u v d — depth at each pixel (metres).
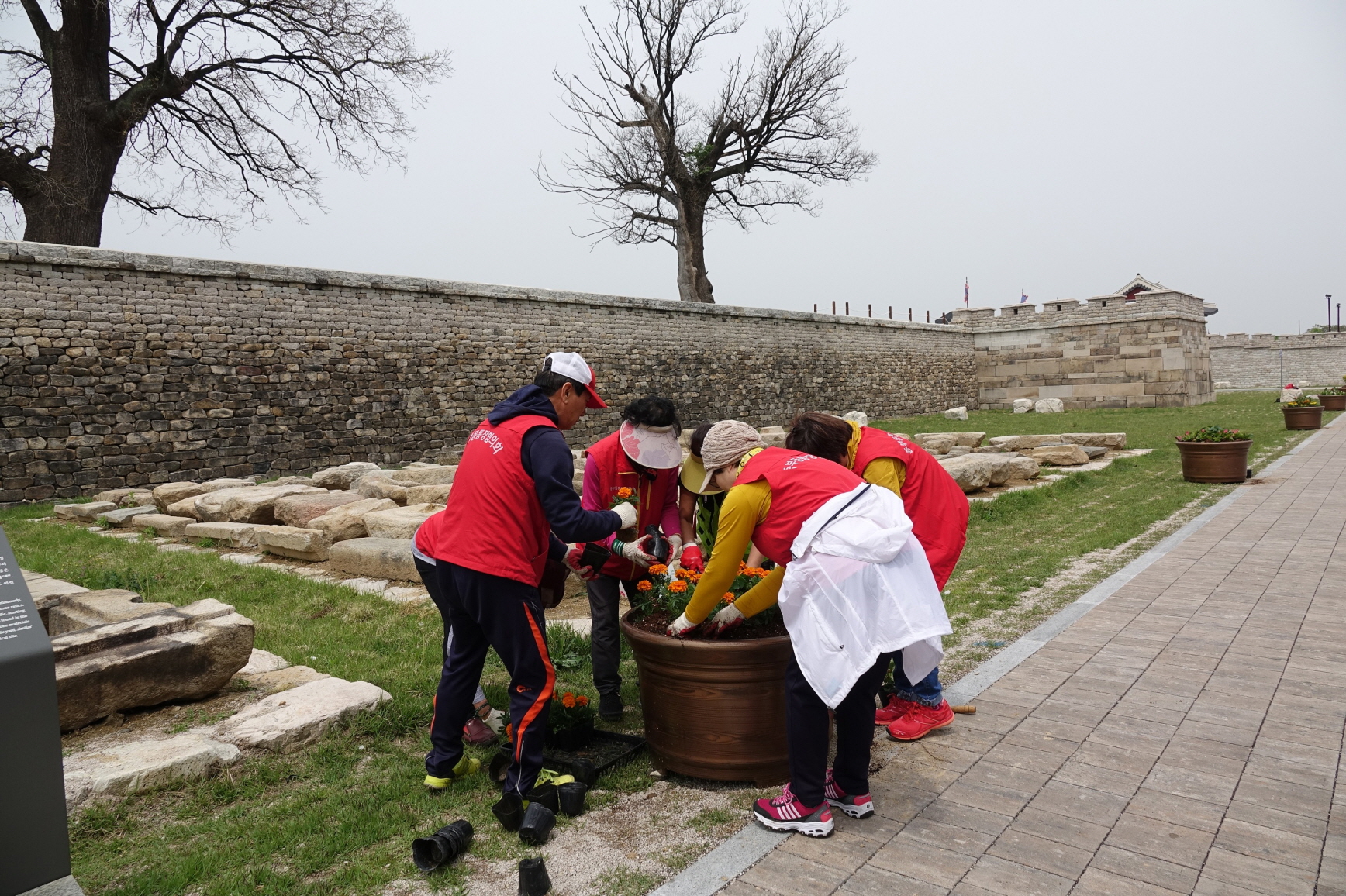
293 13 19.53
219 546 8.38
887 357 31.55
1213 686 3.90
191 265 13.92
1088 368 32.16
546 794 2.88
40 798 2.01
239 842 2.72
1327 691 3.79
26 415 12.19
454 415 18.08
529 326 19.80
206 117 20.02
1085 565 6.74
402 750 3.50
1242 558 6.59
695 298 30.88
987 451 15.43
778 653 3.02
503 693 4.07
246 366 14.68
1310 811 2.74
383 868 2.58
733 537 2.83
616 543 3.60
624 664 4.58
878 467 3.25
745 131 30.34
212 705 3.87
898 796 2.97
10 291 12.07
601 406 3.19
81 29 17.34
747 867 2.52
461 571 2.83
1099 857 2.51
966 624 5.17
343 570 7.11
